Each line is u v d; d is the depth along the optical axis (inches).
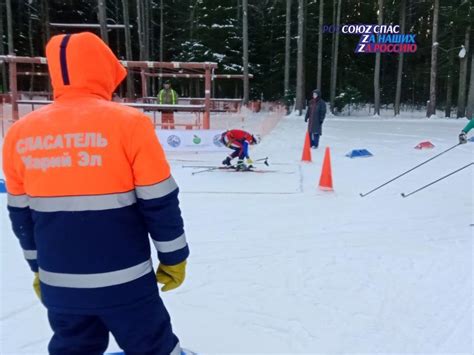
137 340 67.2
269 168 363.3
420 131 730.2
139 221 66.4
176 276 70.4
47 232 63.8
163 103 555.2
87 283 63.2
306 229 205.3
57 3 1206.3
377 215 229.5
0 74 1224.2
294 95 1237.7
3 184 265.3
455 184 303.6
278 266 160.9
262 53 1462.8
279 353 106.8
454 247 181.6
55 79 66.5
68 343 67.7
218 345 110.1
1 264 160.1
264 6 1441.9
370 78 1459.2
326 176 281.9
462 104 1139.3
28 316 123.6
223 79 1429.6
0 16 1067.3
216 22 1363.2
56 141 63.0
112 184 62.7
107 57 68.2
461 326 119.0
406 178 323.3
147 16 1267.2
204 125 528.7
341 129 761.0
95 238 62.7
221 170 351.9
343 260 167.0
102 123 62.8
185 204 247.9
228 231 201.3
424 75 1478.8
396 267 160.1
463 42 1230.9
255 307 130.0
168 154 425.1
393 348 108.7
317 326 119.3
